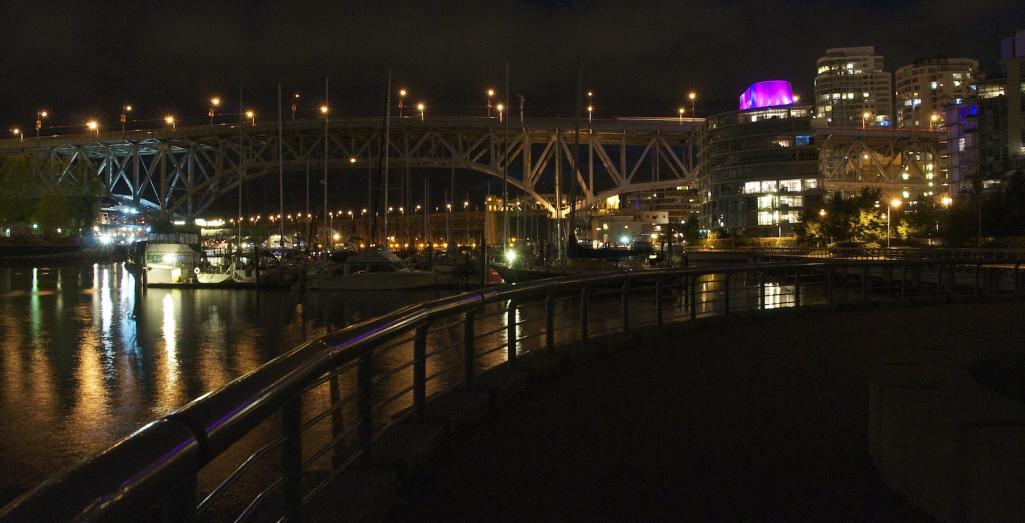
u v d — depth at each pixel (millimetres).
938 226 90938
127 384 19141
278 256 78500
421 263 68438
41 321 34656
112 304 43875
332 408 4164
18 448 12969
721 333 13766
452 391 7273
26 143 149250
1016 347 6961
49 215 112250
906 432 4727
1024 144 108250
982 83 119562
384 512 4508
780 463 5625
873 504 4707
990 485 3758
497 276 61125
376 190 64625
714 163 129875
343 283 54281
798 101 137375
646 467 5582
